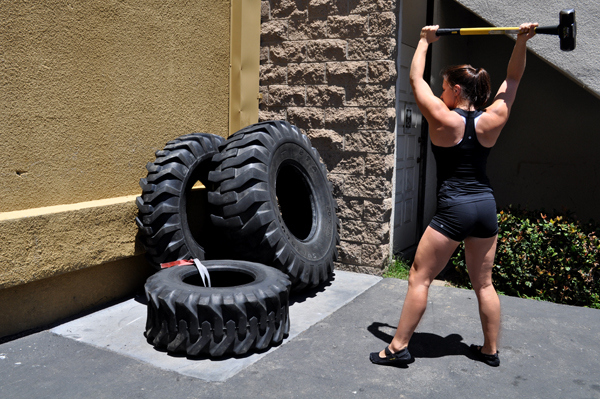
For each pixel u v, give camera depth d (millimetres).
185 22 4980
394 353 3221
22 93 3588
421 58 3152
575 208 6891
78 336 3590
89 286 4117
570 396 2918
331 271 4992
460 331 3875
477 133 3006
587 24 4793
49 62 3756
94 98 4133
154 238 4172
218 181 4188
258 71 5902
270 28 5797
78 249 3848
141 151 4625
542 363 3348
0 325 3475
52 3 3740
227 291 3334
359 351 3457
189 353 3244
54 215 3648
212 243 4699
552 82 6898
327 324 3961
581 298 4789
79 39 3967
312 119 5648
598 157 6699
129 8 4375
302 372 3123
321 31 5512
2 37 3430
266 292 3420
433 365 3279
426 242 3119
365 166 5398
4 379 2947
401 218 6188
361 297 4660
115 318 3949
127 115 4449
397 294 4762
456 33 3135
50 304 3797
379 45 5227
